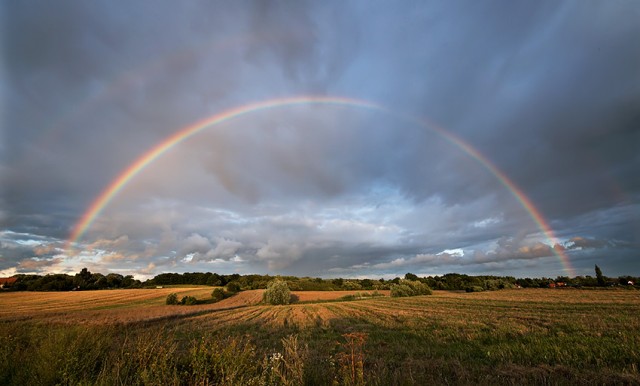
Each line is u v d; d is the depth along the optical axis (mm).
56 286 105875
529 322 22625
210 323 30094
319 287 126562
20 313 41438
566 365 10125
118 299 76750
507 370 9570
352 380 5590
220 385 5316
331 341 17672
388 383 6023
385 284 133500
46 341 7250
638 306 34156
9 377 6422
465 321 24812
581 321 21656
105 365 6211
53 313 40781
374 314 36312
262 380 5273
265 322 31203
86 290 107375
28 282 107500
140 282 136625
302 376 5516
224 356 6113
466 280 129000
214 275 142625
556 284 117875
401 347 14531
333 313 40688
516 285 122375
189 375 5879
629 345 12289
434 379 8227
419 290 91312
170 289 108562
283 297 71438
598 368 9750
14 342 7992
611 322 20531
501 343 14750
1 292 95500
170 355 6449
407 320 27797
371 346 15180
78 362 6352
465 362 11016
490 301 51406
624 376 8383
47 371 6012
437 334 18766
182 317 37438
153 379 5414
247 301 79625
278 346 15789
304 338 19219
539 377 8672
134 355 6691
